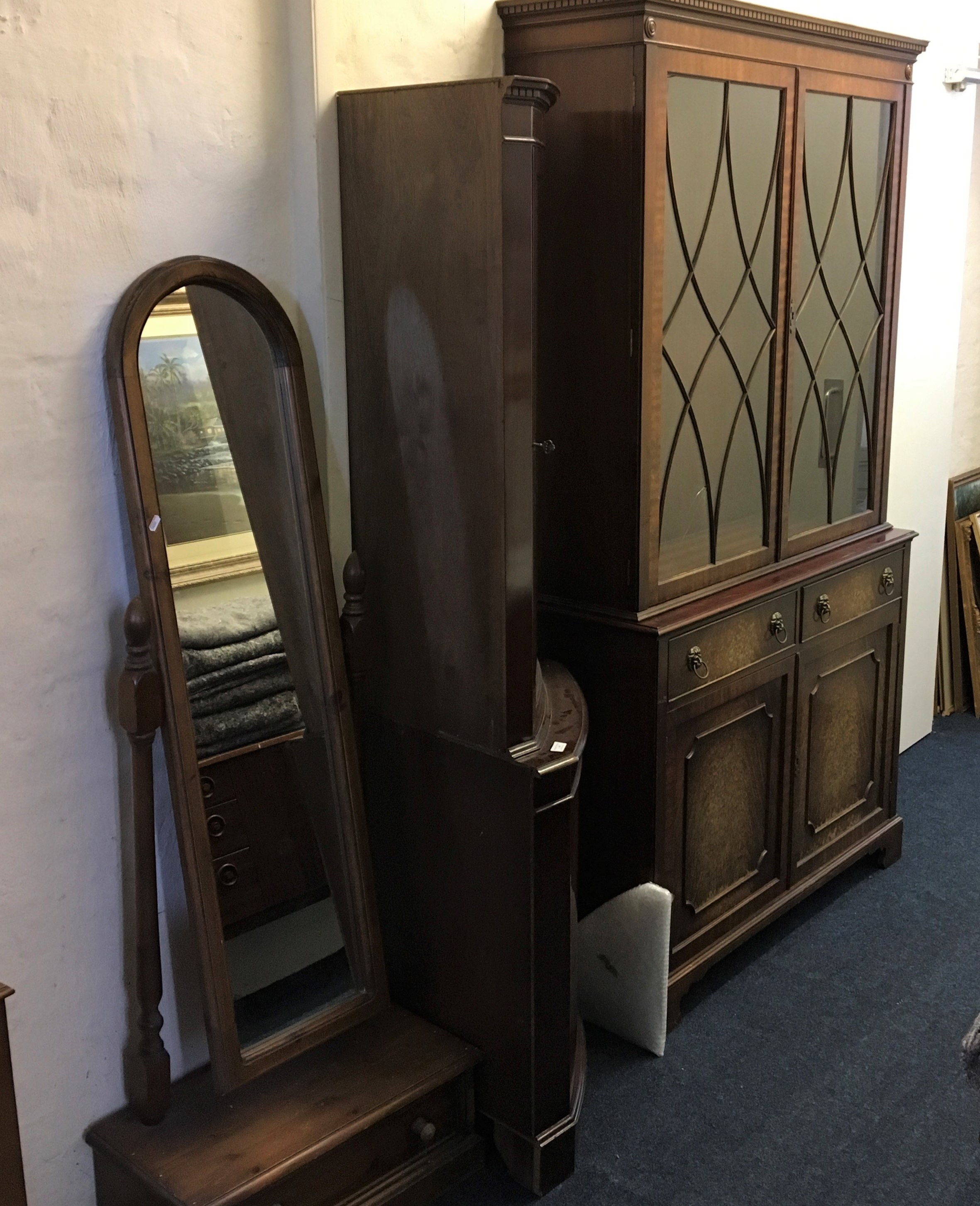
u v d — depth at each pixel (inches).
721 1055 91.7
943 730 157.6
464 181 67.1
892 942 107.0
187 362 68.6
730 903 99.6
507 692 72.6
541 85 65.3
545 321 87.2
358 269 74.6
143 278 66.1
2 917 67.1
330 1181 72.2
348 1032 81.4
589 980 94.1
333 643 75.6
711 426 90.3
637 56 77.5
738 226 88.5
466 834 77.0
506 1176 80.1
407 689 78.6
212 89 69.0
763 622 96.3
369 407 76.5
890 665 116.0
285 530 73.8
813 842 108.7
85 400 65.9
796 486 101.7
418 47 79.0
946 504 147.3
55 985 70.1
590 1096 87.2
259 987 73.8
